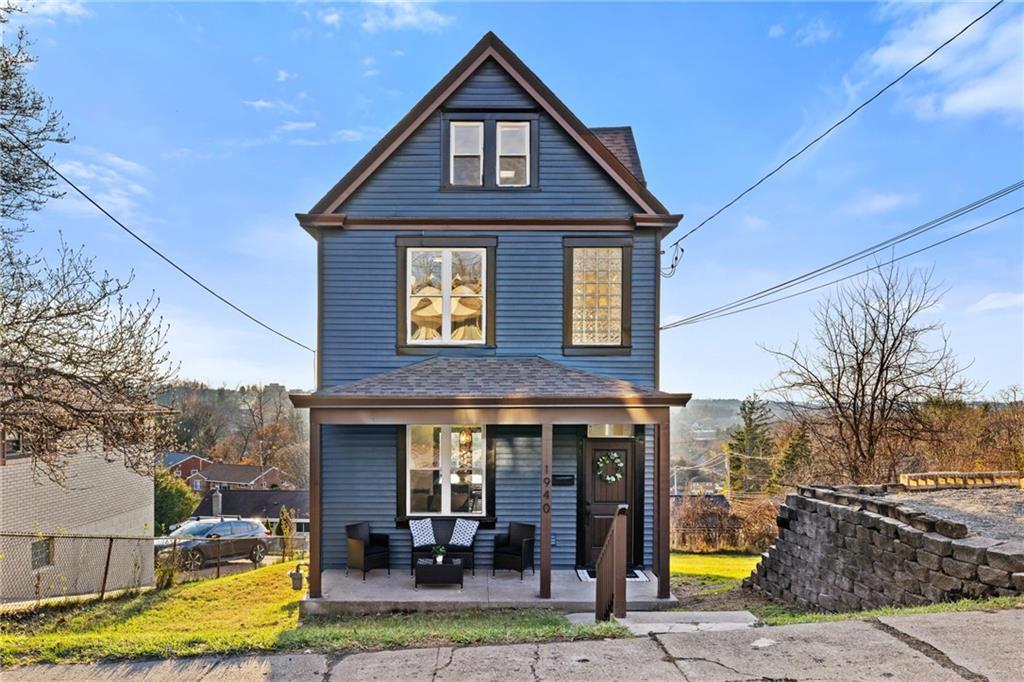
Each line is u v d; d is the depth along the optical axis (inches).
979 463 724.0
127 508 673.0
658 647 166.7
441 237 390.9
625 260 392.2
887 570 271.6
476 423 324.2
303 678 156.4
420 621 285.1
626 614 253.8
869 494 400.5
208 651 177.2
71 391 362.3
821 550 325.7
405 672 157.1
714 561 635.5
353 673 158.1
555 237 394.0
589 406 323.6
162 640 188.2
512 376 355.6
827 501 332.2
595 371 388.5
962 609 192.4
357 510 374.9
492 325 390.3
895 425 683.4
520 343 390.3
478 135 400.2
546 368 371.2
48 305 346.0
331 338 385.4
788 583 358.3
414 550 359.3
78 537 451.2
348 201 391.9
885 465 685.9
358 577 350.6
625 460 380.2
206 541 610.9
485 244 391.9
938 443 687.7
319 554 315.9
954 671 140.4
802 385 725.9
